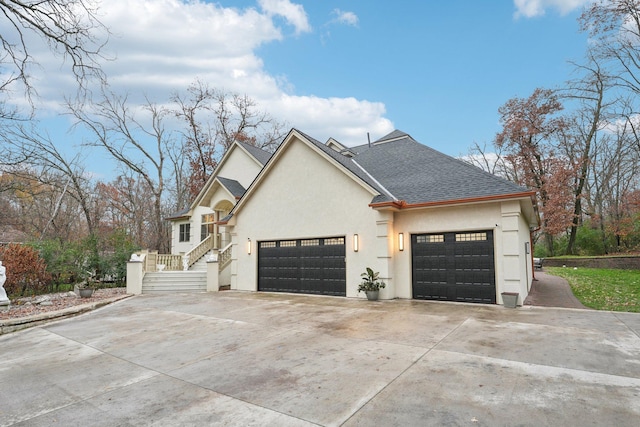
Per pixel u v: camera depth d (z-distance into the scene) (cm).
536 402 371
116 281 1673
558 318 802
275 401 394
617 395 385
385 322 794
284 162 1433
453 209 1085
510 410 354
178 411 380
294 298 1241
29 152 1844
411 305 1018
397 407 368
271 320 860
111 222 3519
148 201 3759
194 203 2222
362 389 418
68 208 2942
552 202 2811
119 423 358
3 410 401
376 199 1166
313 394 409
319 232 1310
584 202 3225
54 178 2369
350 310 962
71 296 1313
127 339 727
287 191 1416
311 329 748
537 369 469
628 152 2600
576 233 2922
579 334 652
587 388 405
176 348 642
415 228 1150
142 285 1515
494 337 640
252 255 1517
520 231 1042
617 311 884
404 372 470
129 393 438
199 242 2211
